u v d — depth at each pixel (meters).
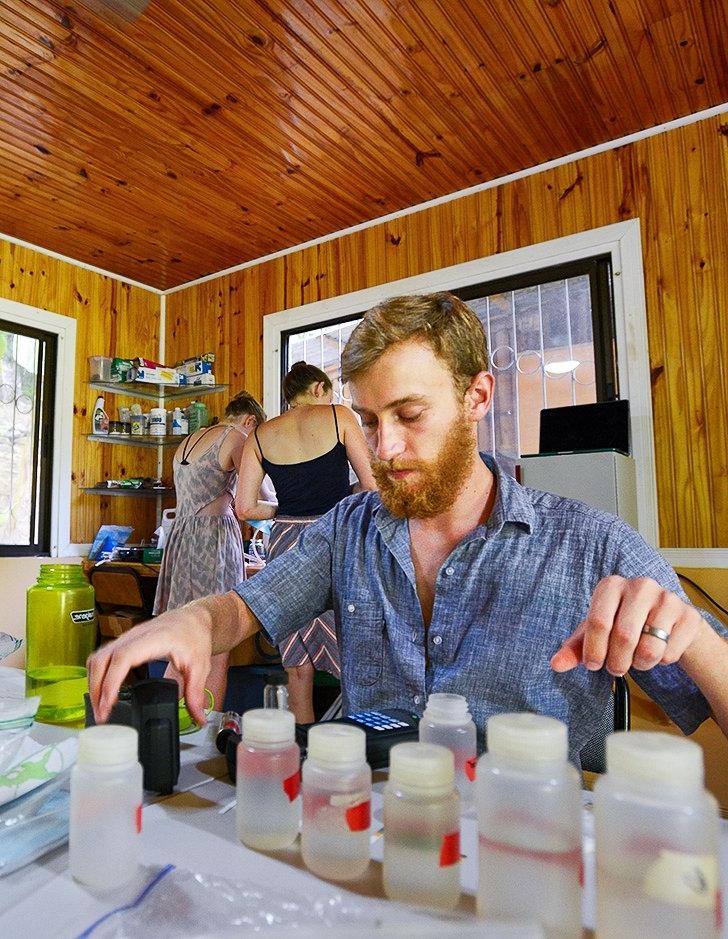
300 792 0.55
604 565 0.84
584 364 2.60
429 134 2.48
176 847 0.53
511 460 2.74
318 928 0.37
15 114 2.38
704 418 2.26
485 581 0.86
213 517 2.50
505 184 2.77
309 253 3.36
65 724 0.85
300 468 2.18
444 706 0.62
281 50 2.06
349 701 0.93
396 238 3.06
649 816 0.36
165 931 0.41
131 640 0.73
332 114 2.37
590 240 2.54
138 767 0.50
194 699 0.75
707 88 2.23
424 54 2.07
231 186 2.85
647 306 2.40
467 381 0.86
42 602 0.96
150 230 3.24
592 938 0.40
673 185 2.38
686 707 0.78
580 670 0.82
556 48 2.05
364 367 0.82
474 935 0.35
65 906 0.44
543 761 0.41
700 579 2.22
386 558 0.94
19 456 3.32
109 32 2.00
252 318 3.57
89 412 3.56
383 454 0.83
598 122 2.42
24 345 3.38
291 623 0.99
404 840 0.45
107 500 3.63
